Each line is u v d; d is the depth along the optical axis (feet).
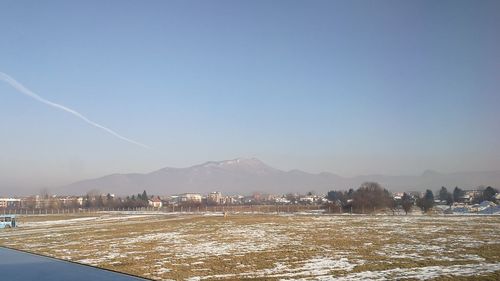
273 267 71.41
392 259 77.30
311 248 95.25
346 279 60.18
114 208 532.32
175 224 192.24
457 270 64.85
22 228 195.31
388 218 208.85
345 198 427.74
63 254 93.71
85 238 132.67
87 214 378.32
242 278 62.34
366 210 304.30
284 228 154.61
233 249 96.73
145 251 96.48
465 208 318.65
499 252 82.99
